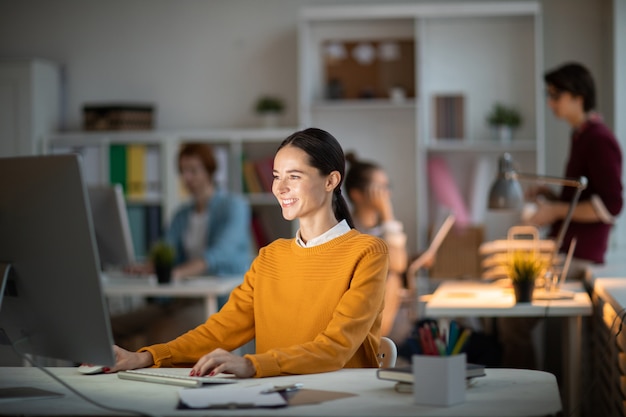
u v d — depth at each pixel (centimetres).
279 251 241
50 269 192
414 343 388
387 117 632
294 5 656
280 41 658
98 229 443
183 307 490
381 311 230
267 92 660
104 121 650
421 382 183
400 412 177
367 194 470
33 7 683
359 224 474
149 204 646
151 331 464
